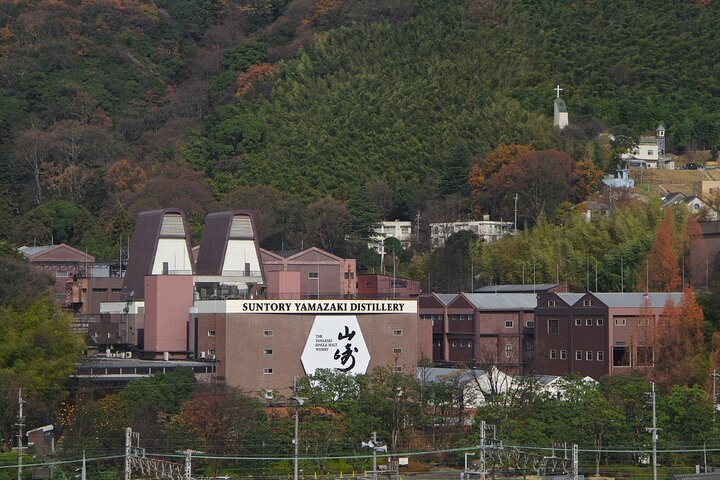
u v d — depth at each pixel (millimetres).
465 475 195000
